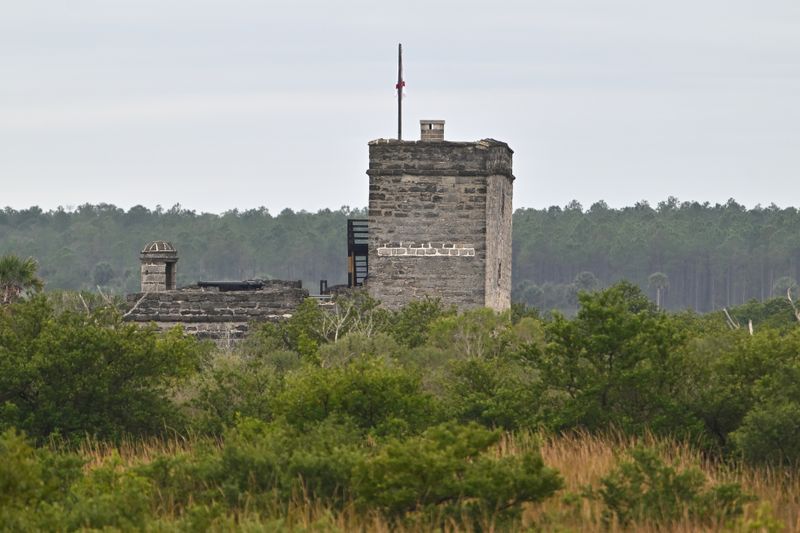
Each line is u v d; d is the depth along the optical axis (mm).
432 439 84812
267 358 150250
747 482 89438
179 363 120312
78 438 107875
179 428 112250
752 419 94812
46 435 110688
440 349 155000
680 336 109062
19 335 122000
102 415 111562
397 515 80188
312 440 93188
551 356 110562
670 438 101000
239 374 117812
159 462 88062
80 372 112500
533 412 108188
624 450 93062
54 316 133125
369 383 104938
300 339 156750
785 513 81625
